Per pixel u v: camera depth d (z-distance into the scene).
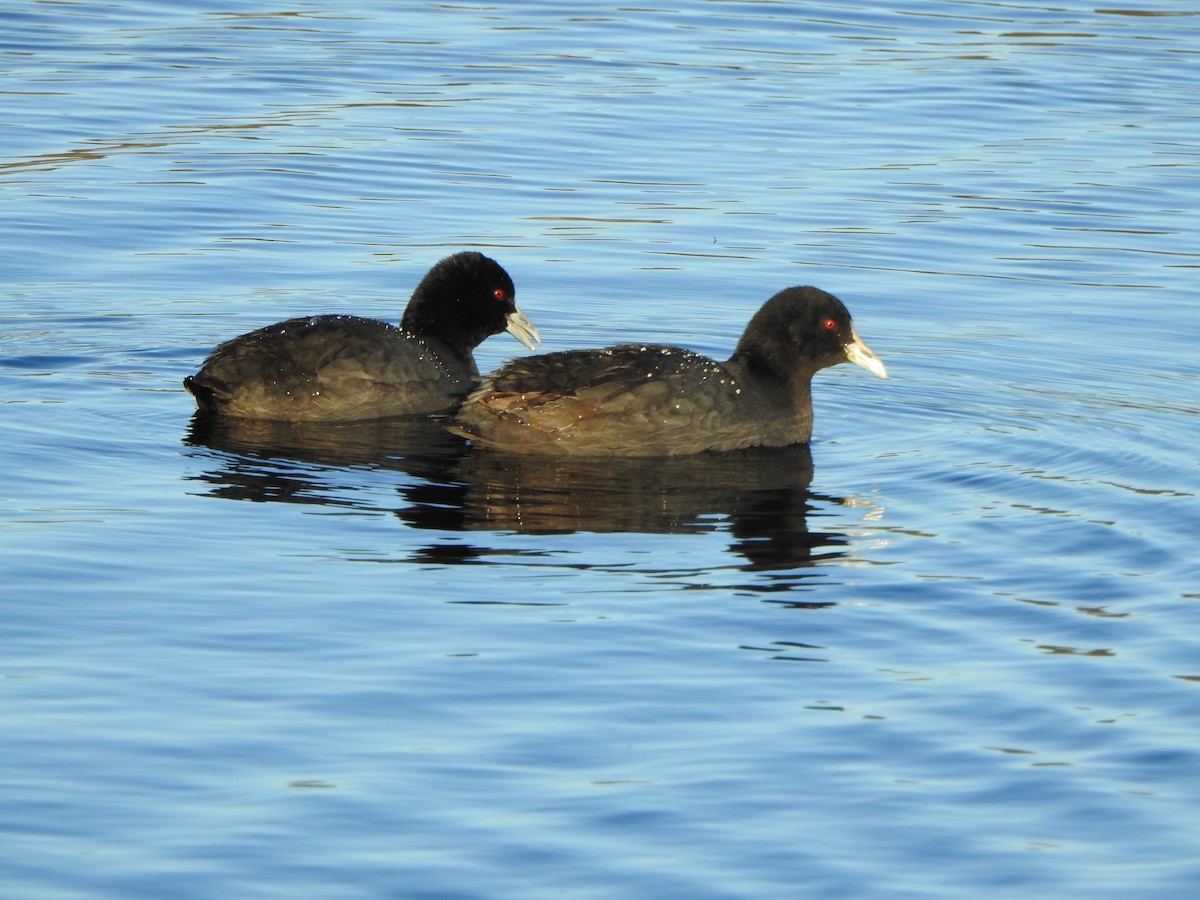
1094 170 26.19
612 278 21.55
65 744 9.73
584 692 10.57
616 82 30.64
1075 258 22.61
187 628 11.35
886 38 34.22
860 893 8.54
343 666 10.84
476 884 8.54
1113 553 13.11
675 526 13.75
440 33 33.91
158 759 9.60
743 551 13.15
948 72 31.64
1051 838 9.05
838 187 25.33
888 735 10.07
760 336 16.59
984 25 35.50
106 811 9.07
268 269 21.66
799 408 16.50
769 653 11.20
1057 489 14.73
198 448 15.50
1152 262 22.48
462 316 17.92
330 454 15.55
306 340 16.75
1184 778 9.65
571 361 16.16
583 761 9.73
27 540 12.85
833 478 15.16
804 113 28.98
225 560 12.62
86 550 12.69
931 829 9.11
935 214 24.19
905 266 22.27
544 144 27.05
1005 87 30.69
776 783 9.52
